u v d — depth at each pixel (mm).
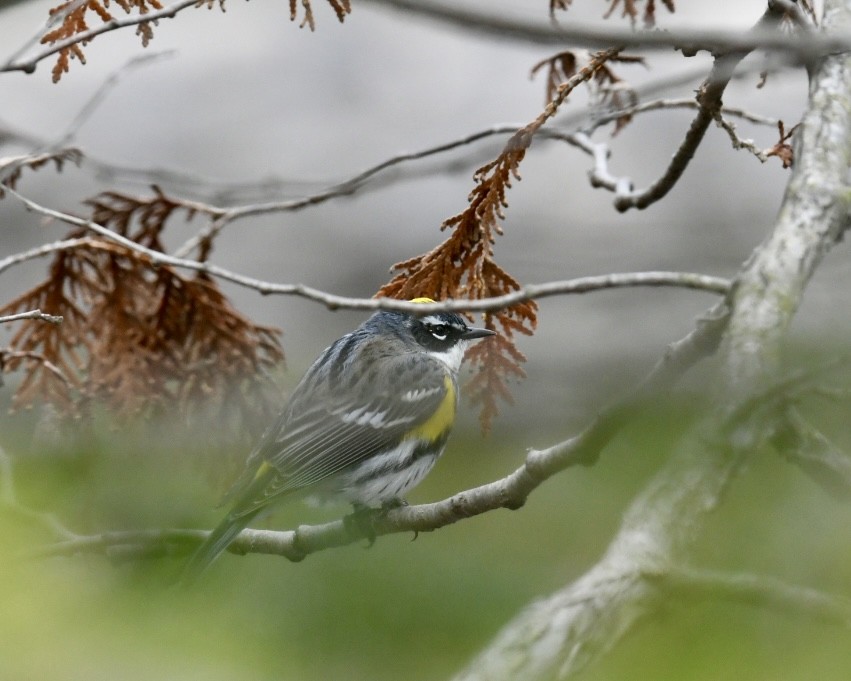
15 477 10266
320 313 18344
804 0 8602
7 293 17359
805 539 7844
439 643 11852
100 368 11391
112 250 10922
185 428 11531
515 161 8617
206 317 11531
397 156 11164
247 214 11578
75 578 6043
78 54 8680
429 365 12094
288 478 11000
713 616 5105
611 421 5996
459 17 3865
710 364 11922
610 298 17719
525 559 12766
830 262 13273
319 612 11688
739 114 10695
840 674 4824
